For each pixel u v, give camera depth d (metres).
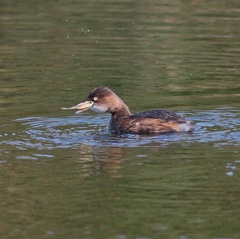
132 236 13.38
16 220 14.13
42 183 15.78
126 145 18.06
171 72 26.66
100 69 27.12
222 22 34.28
